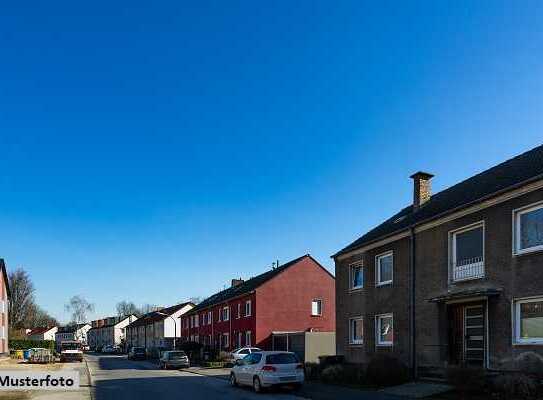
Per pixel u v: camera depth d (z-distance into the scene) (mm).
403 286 22625
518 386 14555
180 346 55688
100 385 24578
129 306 151250
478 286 18109
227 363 40219
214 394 20172
